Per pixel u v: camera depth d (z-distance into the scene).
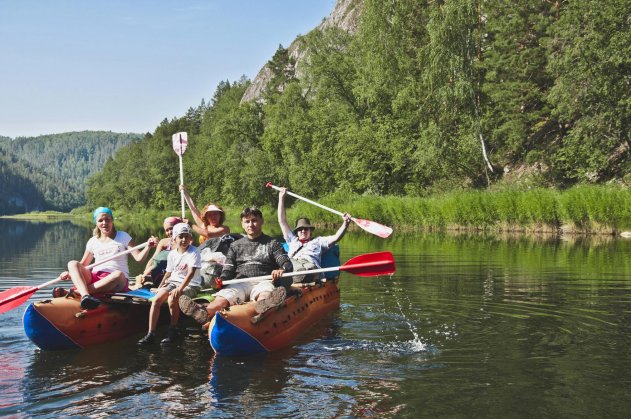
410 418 3.98
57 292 6.29
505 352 5.53
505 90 30.72
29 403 4.30
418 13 37.66
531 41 32.34
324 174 42.56
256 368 5.13
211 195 66.25
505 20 32.38
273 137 49.94
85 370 5.12
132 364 5.31
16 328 6.70
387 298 8.41
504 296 8.38
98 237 6.72
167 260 6.71
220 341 5.43
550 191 22.91
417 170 34.00
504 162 33.69
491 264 11.93
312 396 4.40
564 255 13.53
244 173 50.25
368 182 36.38
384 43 35.50
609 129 26.25
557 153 29.41
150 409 4.17
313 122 44.88
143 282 7.25
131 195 90.31
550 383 4.64
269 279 6.23
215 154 66.19
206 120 103.25
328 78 42.16
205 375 4.95
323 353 5.57
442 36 31.03
